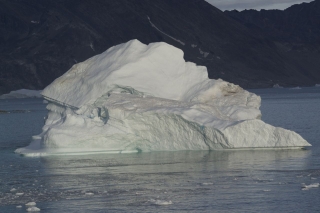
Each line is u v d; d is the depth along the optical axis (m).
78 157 55.09
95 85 60.72
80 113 59.84
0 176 47.56
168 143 56.72
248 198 38.84
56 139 55.91
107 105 56.31
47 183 44.66
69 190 42.25
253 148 56.06
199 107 56.91
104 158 54.28
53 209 37.50
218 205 37.41
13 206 38.41
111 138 56.00
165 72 63.03
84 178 46.00
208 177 45.16
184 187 42.16
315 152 55.00
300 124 92.50
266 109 150.62
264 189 41.00
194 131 55.00
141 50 64.19
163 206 37.47
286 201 37.97
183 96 62.38
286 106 165.62
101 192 41.38
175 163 50.97
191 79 63.84
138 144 57.44
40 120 125.12
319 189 40.62
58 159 54.44
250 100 61.91
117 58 63.38
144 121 55.56
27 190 42.59
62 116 64.62
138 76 61.31
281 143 54.09
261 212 35.88
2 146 69.19
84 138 55.47
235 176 45.28
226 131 53.47
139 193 40.78
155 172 47.53
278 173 45.97
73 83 63.75
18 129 98.06
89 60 66.19
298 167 48.06
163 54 64.06
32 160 54.44
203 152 55.72
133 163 51.53
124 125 55.75
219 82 63.16
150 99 57.59
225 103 61.03
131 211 36.56
